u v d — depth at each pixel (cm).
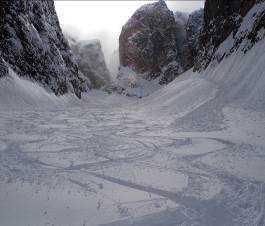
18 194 893
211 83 3372
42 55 4516
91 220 748
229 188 947
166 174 1090
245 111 2148
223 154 1352
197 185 977
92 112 3369
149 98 5194
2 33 3578
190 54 8025
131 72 8862
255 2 3625
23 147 1484
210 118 2266
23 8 4253
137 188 952
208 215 772
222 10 4531
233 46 3597
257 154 1326
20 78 3625
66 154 1369
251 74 2664
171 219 752
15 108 2941
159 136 1834
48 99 3925
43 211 793
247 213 777
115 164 1216
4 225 718
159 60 8900
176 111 2952
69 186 963
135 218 758
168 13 9275
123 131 2034
